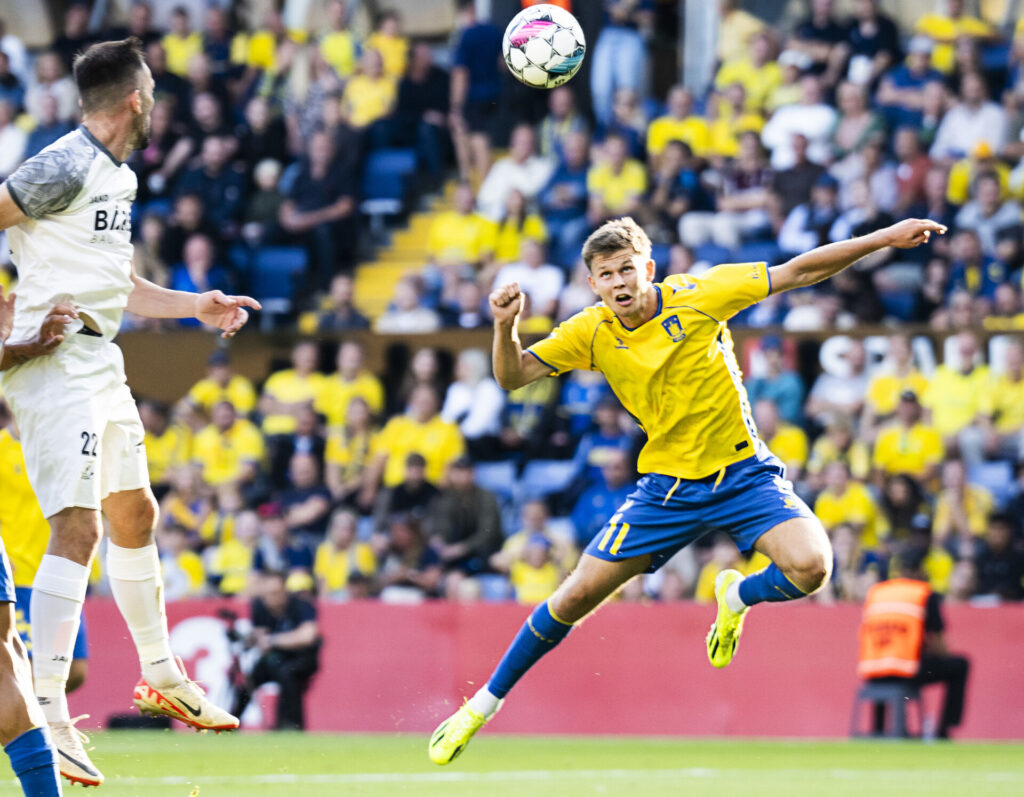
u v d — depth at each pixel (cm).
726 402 2052
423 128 5738
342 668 4028
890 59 5425
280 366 5169
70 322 1786
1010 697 3791
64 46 6000
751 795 2416
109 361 1853
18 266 1812
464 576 4356
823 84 5422
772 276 2034
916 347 4756
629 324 2044
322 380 4959
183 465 4744
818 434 4622
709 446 2056
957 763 3084
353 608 4062
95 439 1808
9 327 1670
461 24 5775
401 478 4700
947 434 4550
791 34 5900
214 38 5909
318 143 5459
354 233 5481
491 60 5691
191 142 5528
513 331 1972
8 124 5853
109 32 6112
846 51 5459
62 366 1791
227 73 5822
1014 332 4725
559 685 3988
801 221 5041
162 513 4666
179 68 5850
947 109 5259
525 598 4275
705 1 6047
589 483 4612
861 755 3288
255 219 5422
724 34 5834
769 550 2016
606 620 4003
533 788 2491
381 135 5684
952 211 4981
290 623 4044
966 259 4847
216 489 4638
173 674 2002
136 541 1956
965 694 3806
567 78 2425
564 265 5184
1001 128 5200
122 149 1845
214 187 5444
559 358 2061
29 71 6291
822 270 2020
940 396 4622
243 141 5562
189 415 4878
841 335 4819
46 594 1794
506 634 4000
